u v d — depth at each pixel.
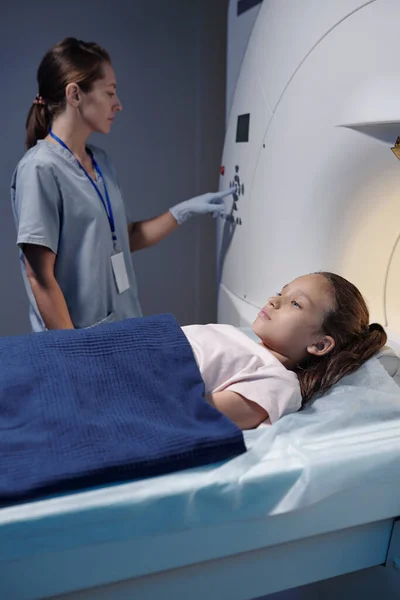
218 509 0.85
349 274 1.40
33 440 0.86
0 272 2.39
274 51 1.54
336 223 1.38
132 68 2.36
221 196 1.84
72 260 1.58
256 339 1.37
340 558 0.98
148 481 0.84
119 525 0.80
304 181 1.42
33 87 2.27
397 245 1.33
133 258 2.55
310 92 1.39
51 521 0.77
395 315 1.40
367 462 0.91
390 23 1.17
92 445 0.86
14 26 2.20
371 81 1.21
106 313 1.67
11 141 2.29
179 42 2.39
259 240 1.63
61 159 1.52
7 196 2.33
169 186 2.53
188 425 0.94
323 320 1.16
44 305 1.51
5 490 0.78
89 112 1.54
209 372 1.11
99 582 0.83
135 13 2.31
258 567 0.93
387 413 1.04
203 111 2.48
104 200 1.64
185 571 0.89
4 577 0.78
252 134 1.66
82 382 0.97
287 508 0.87
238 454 0.91
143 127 2.43
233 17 1.86
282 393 1.06
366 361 1.17
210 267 2.66
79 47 1.51
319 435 0.98
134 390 0.98
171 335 1.11
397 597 0.99
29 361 0.99
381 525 0.98
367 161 1.28
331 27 1.32
